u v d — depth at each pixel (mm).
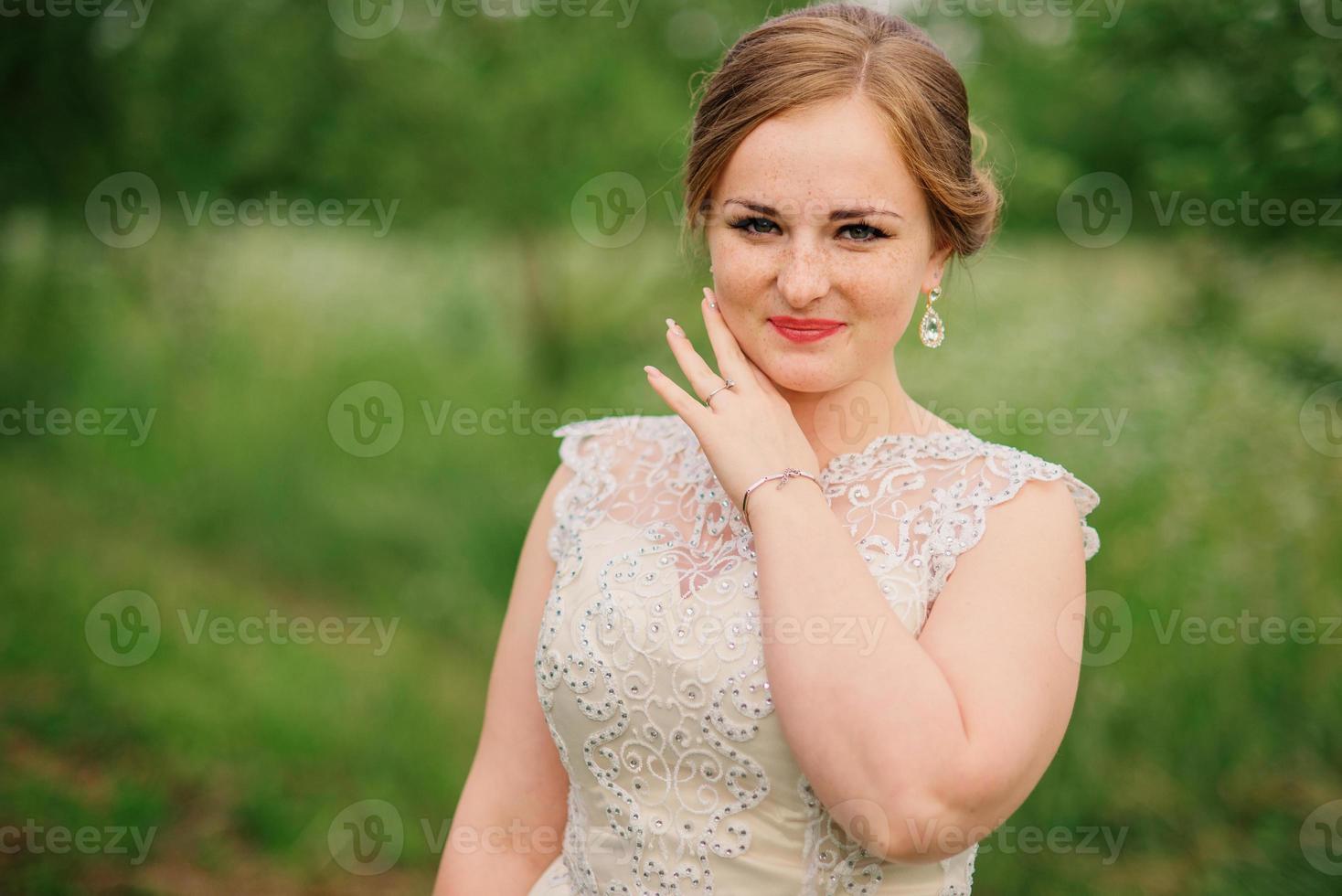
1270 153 3277
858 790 1202
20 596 5398
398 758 4234
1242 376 3641
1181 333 3805
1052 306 3936
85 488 6859
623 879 1475
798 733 1240
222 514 6293
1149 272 4125
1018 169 4160
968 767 1179
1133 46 3551
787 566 1295
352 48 4953
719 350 1454
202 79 4844
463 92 4984
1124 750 3424
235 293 6996
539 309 5684
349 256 7012
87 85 4699
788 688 1250
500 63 5020
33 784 3934
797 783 1355
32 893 3420
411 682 4695
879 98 1361
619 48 4992
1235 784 3479
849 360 1418
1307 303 3824
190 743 4281
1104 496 3459
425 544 5629
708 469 1570
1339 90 3076
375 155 5121
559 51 4980
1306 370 3625
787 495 1347
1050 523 1354
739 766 1374
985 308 3943
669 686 1404
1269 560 3438
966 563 1335
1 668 4766
